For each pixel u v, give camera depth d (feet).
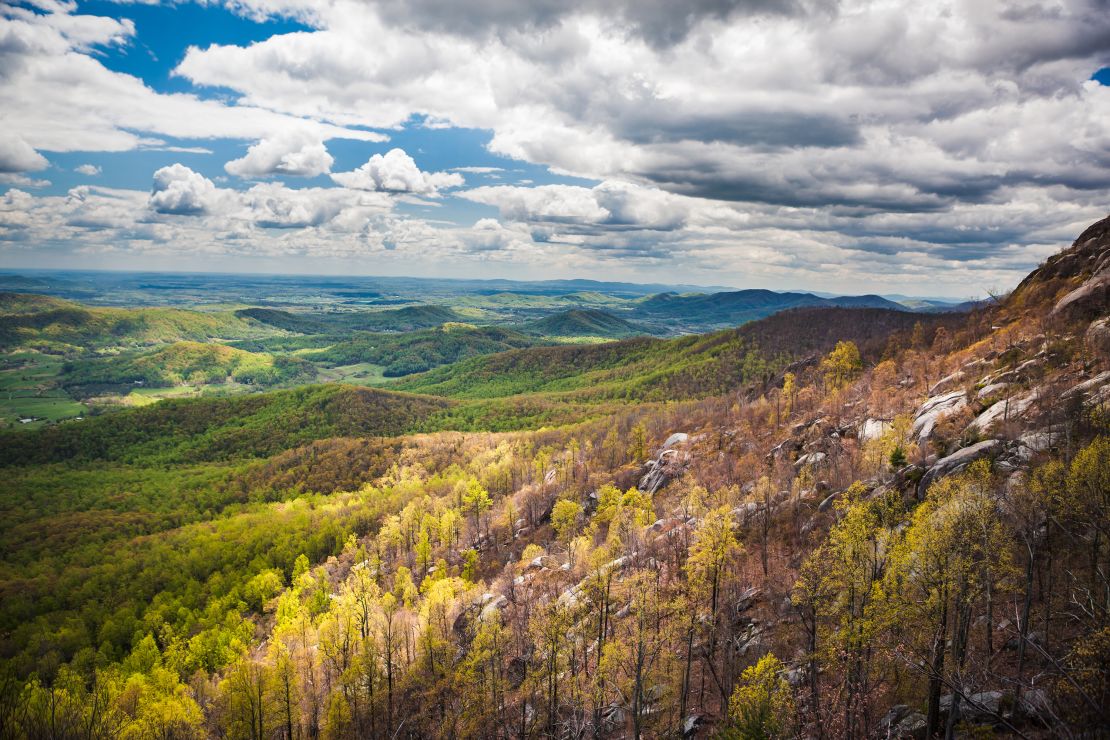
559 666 268.41
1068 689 141.08
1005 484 213.46
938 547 160.35
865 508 206.80
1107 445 168.14
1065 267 442.50
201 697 357.61
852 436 390.83
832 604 196.75
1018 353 341.82
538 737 264.11
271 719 282.15
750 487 388.98
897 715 174.70
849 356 527.40
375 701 309.63
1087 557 178.60
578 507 469.98
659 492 477.77
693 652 252.42
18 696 323.57
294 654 349.41
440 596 385.91
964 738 152.35
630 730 237.25
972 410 299.38
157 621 480.64
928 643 166.40
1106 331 293.02
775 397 576.20
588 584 291.38
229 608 517.55
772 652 228.84
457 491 651.25
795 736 176.45
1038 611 179.42
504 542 535.60
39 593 554.46
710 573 268.00
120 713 302.25
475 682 286.25
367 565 525.75
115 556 626.23
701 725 218.59
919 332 599.57
